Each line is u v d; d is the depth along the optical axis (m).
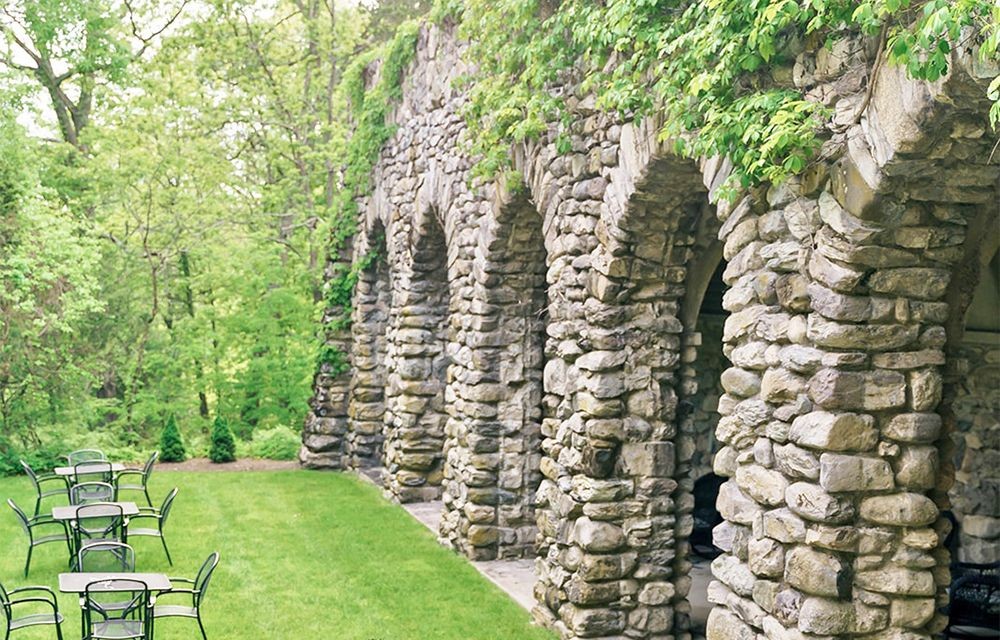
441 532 11.52
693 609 8.91
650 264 7.55
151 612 6.85
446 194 11.57
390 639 8.00
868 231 4.66
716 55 5.06
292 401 22.52
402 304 13.94
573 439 7.89
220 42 20.69
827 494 4.83
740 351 5.43
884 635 4.88
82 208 20.61
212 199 22.33
